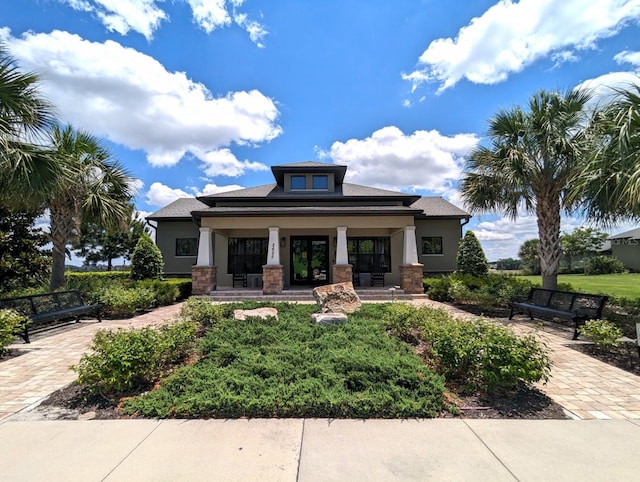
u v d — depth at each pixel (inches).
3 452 113.6
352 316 316.2
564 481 96.7
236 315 308.2
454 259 716.7
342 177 697.0
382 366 171.9
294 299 506.6
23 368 210.5
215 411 139.5
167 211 761.6
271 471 102.3
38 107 312.0
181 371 176.4
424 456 110.1
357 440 120.3
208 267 540.1
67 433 126.6
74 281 450.9
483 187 435.2
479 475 99.8
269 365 179.9
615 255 1243.8
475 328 181.2
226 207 621.0
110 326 340.5
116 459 109.0
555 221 395.2
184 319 283.6
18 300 291.7
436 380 161.0
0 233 454.6
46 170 312.5
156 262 614.2
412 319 250.8
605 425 131.9
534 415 140.9
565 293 312.2
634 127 241.3
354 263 664.4
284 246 662.5
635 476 98.8
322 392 149.0
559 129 358.3
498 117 404.8
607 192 278.8
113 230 482.0
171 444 118.2
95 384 162.4
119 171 477.4
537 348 162.4
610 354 231.5
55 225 414.9
